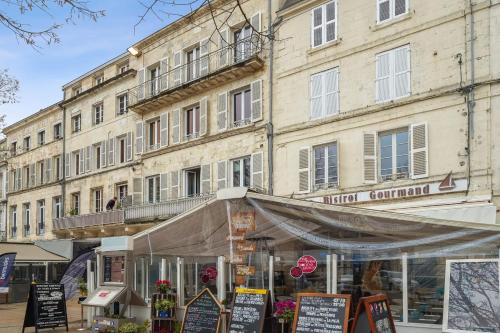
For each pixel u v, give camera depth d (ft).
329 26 61.72
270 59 67.46
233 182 71.92
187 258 44.45
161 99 82.53
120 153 96.94
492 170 47.26
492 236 26.05
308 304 26.11
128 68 98.07
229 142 72.38
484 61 48.75
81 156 107.55
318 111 61.72
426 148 51.60
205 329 32.24
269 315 29.35
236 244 33.37
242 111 72.43
